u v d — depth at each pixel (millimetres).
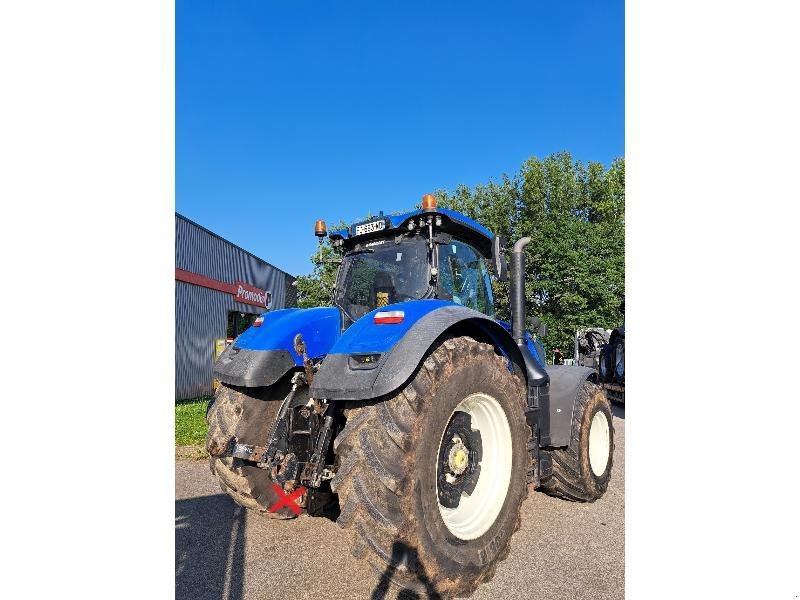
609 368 9234
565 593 2602
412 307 2693
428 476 2385
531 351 3918
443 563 2379
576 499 4023
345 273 3711
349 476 2316
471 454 2881
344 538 3320
